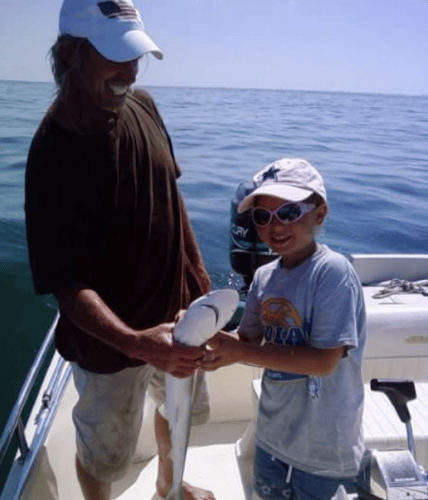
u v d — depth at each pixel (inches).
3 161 517.3
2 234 328.8
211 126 906.7
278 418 73.2
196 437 112.7
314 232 69.6
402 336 104.0
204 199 422.3
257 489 77.8
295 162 70.3
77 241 74.4
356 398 71.2
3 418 182.7
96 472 87.3
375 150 743.1
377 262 119.5
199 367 67.5
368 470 61.3
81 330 80.9
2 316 247.6
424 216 410.9
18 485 74.9
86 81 70.1
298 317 69.2
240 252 124.4
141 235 79.0
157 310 84.0
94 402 84.4
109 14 68.4
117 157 74.3
